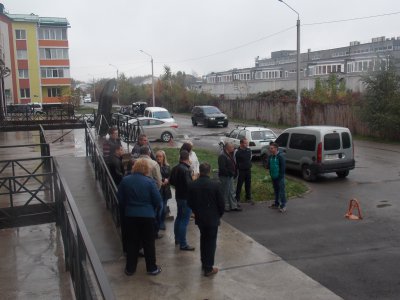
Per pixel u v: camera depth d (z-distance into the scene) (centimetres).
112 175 930
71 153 1509
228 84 6481
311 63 6725
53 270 614
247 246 787
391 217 969
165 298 582
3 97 2906
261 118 4034
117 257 705
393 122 2452
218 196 648
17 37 5991
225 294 596
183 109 5934
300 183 1357
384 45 7000
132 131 1505
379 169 1609
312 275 659
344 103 2942
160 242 803
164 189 841
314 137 1386
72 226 506
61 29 6366
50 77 6369
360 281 636
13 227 810
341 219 959
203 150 2134
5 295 538
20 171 1253
